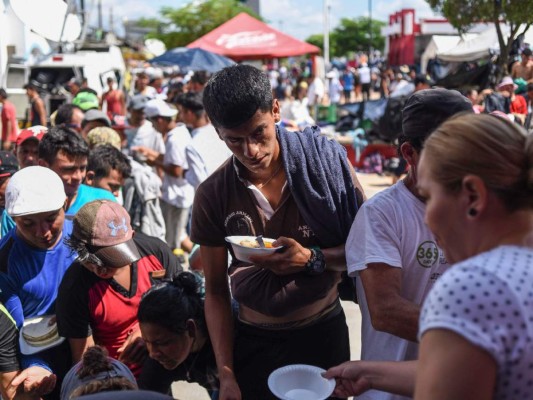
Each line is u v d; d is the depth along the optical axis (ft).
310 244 7.64
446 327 3.71
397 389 5.79
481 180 3.93
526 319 3.68
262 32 55.01
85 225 8.45
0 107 35.70
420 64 105.50
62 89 49.70
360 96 115.96
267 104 6.86
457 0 35.32
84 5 54.39
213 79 6.88
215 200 7.72
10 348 8.87
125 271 8.95
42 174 9.09
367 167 42.39
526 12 31.55
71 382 7.47
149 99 21.57
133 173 16.66
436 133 4.18
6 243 9.46
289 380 6.54
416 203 6.61
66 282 8.76
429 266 6.59
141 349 8.66
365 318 7.34
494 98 32.55
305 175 7.25
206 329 8.26
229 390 7.51
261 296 7.48
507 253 3.92
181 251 20.08
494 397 3.75
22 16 18.52
